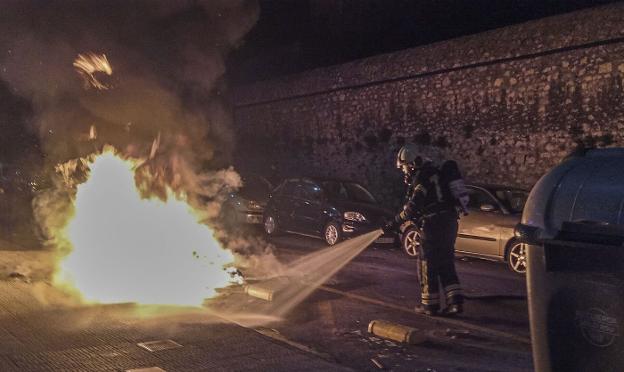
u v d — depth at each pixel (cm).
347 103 1855
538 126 1382
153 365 482
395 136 1714
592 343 344
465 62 1517
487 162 1486
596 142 1277
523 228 369
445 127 1581
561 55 1336
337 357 525
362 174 1817
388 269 984
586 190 353
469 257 1192
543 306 366
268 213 1469
